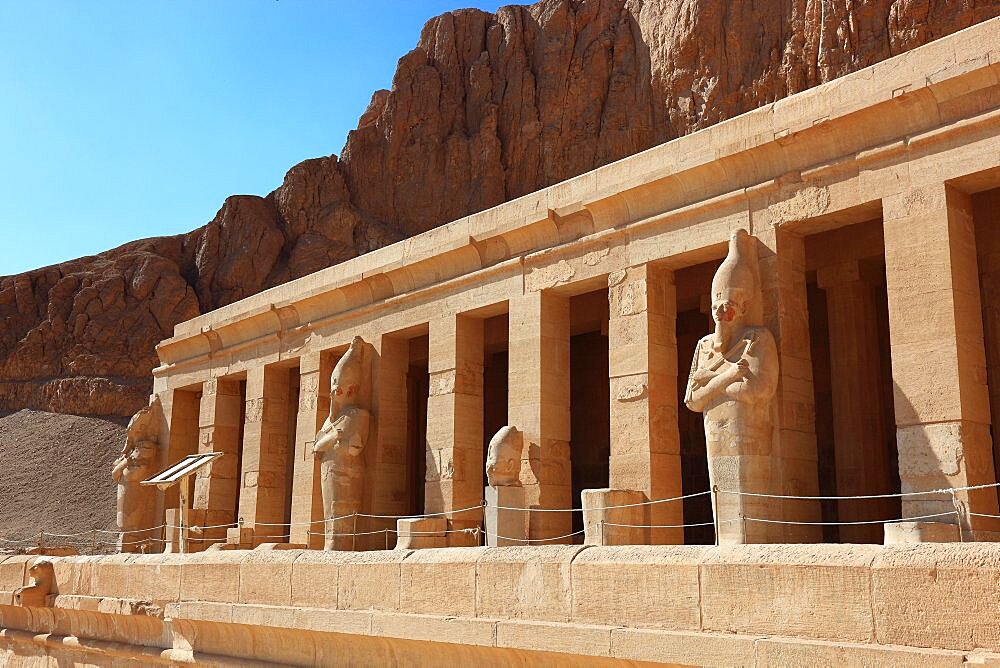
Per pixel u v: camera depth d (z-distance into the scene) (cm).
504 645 902
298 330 2150
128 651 1419
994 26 1153
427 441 1809
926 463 1137
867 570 668
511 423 1650
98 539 3216
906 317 1186
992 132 1145
